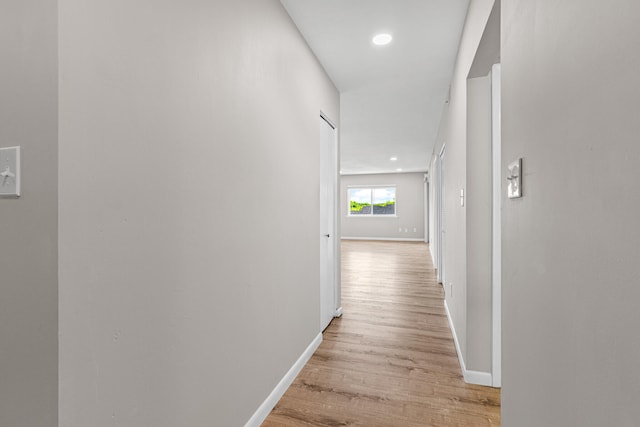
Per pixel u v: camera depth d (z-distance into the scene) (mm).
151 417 1064
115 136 927
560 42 772
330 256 3225
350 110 4023
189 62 1207
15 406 851
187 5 1199
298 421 1745
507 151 1188
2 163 834
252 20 1648
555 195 799
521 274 1047
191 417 1241
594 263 635
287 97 2076
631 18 522
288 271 2117
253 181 1672
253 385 1683
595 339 632
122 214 951
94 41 867
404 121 4512
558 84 782
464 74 2168
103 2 891
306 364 2377
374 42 2408
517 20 1075
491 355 2096
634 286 521
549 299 835
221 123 1398
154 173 1058
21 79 815
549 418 837
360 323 3223
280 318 2002
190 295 1228
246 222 1607
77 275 837
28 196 818
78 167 833
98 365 896
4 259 845
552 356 820
